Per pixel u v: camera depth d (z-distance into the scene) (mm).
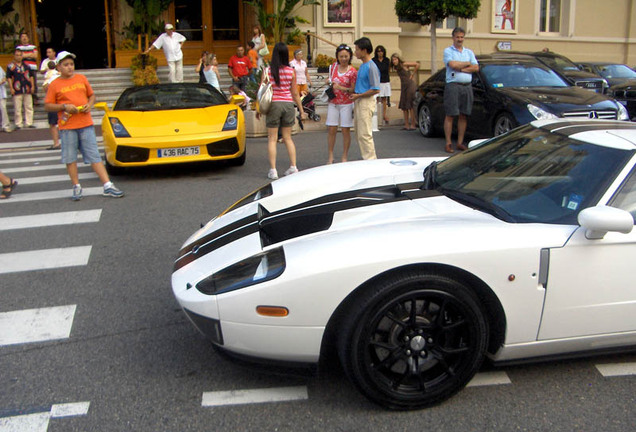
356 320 2566
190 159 7719
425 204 3121
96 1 18453
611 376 3004
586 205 2826
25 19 17562
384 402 2688
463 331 2730
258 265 2729
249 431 2615
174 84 9070
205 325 2715
